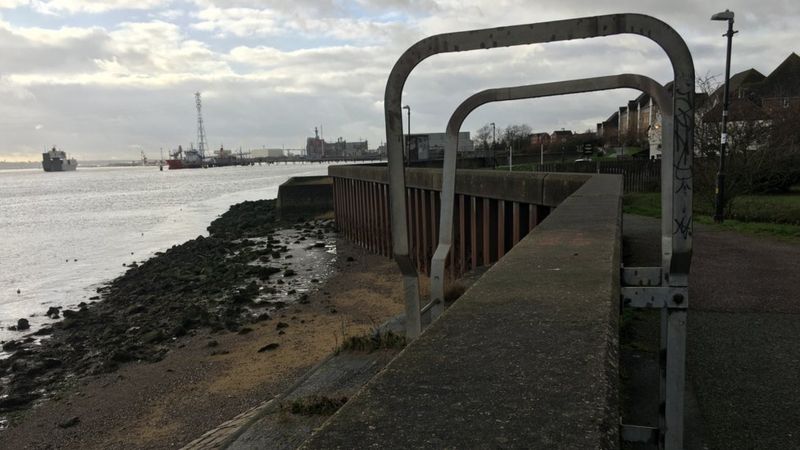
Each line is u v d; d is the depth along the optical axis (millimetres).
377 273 18016
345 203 27828
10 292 19672
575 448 965
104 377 10359
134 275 21891
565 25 1852
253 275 19188
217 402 8672
